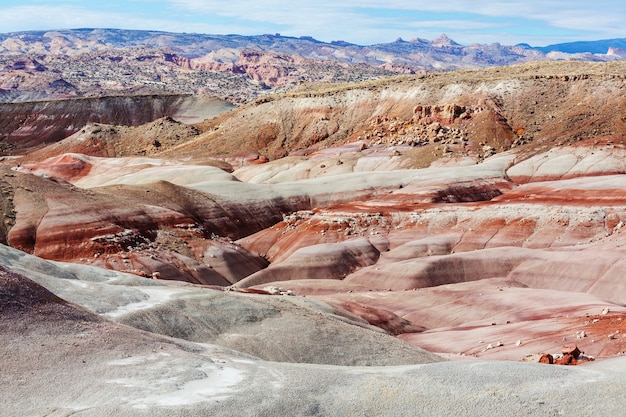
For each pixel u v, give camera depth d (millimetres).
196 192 126750
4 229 91125
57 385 23797
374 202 129500
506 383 23500
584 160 150250
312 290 82750
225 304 42438
